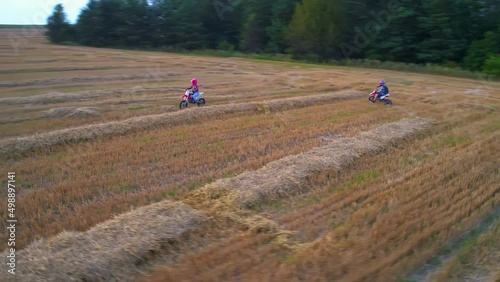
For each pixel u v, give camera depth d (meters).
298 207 8.60
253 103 18.22
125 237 6.83
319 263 6.38
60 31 57.09
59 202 8.52
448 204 8.66
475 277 6.39
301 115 17.28
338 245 6.91
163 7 56.28
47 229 7.39
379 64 39.28
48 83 23.80
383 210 8.35
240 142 13.12
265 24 51.78
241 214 8.12
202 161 11.27
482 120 17.02
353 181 10.01
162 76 28.33
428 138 14.06
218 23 57.69
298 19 42.81
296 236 7.39
